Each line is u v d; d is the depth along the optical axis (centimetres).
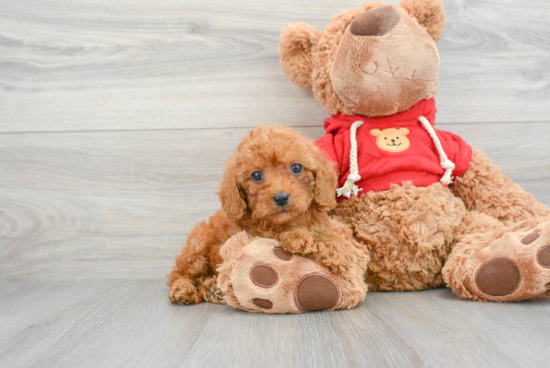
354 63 150
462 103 195
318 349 98
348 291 129
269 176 133
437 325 111
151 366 93
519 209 157
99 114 197
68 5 196
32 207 198
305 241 130
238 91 196
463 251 141
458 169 162
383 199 151
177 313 136
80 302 156
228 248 133
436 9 158
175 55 196
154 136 197
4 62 197
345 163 160
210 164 197
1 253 198
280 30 194
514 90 195
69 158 198
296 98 196
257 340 105
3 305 155
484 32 193
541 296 134
